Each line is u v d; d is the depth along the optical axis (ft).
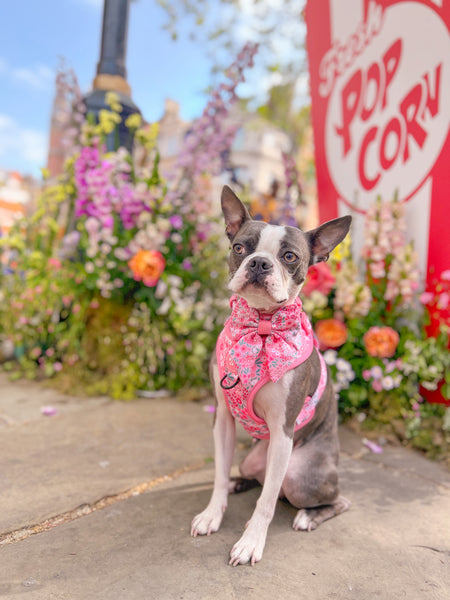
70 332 3.94
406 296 3.23
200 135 4.14
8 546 1.73
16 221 4.57
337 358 3.37
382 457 2.77
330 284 3.34
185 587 1.52
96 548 1.73
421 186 3.34
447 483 2.44
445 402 3.10
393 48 3.55
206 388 3.88
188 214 4.09
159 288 3.95
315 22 4.27
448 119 3.15
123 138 4.53
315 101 4.32
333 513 2.04
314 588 1.57
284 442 1.78
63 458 2.52
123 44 4.68
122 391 3.73
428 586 1.62
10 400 3.49
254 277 1.63
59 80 4.17
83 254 4.03
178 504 2.09
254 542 1.71
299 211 5.21
